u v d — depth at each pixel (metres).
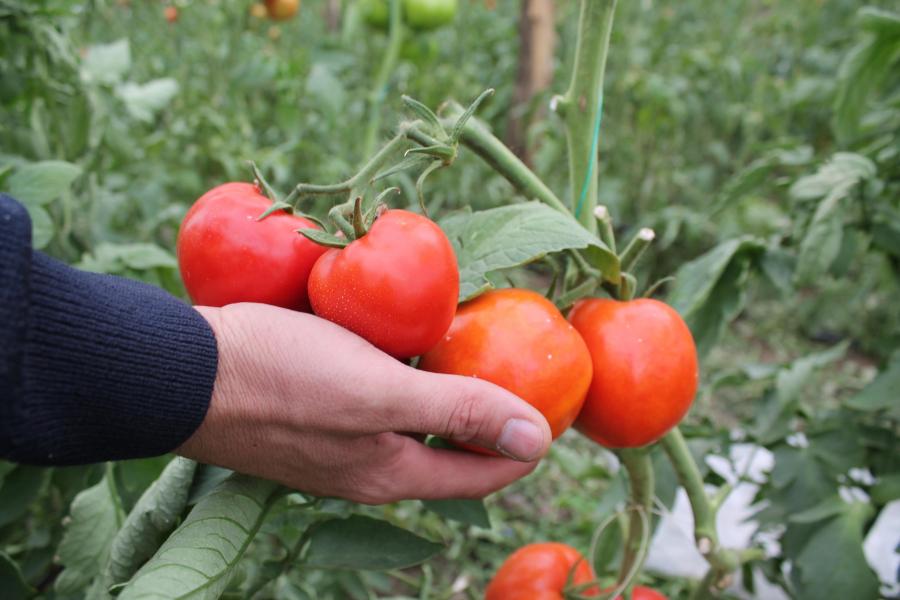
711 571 1.05
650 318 0.68
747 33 5.13
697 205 3.97
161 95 1.76
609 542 1.22
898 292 1.41
